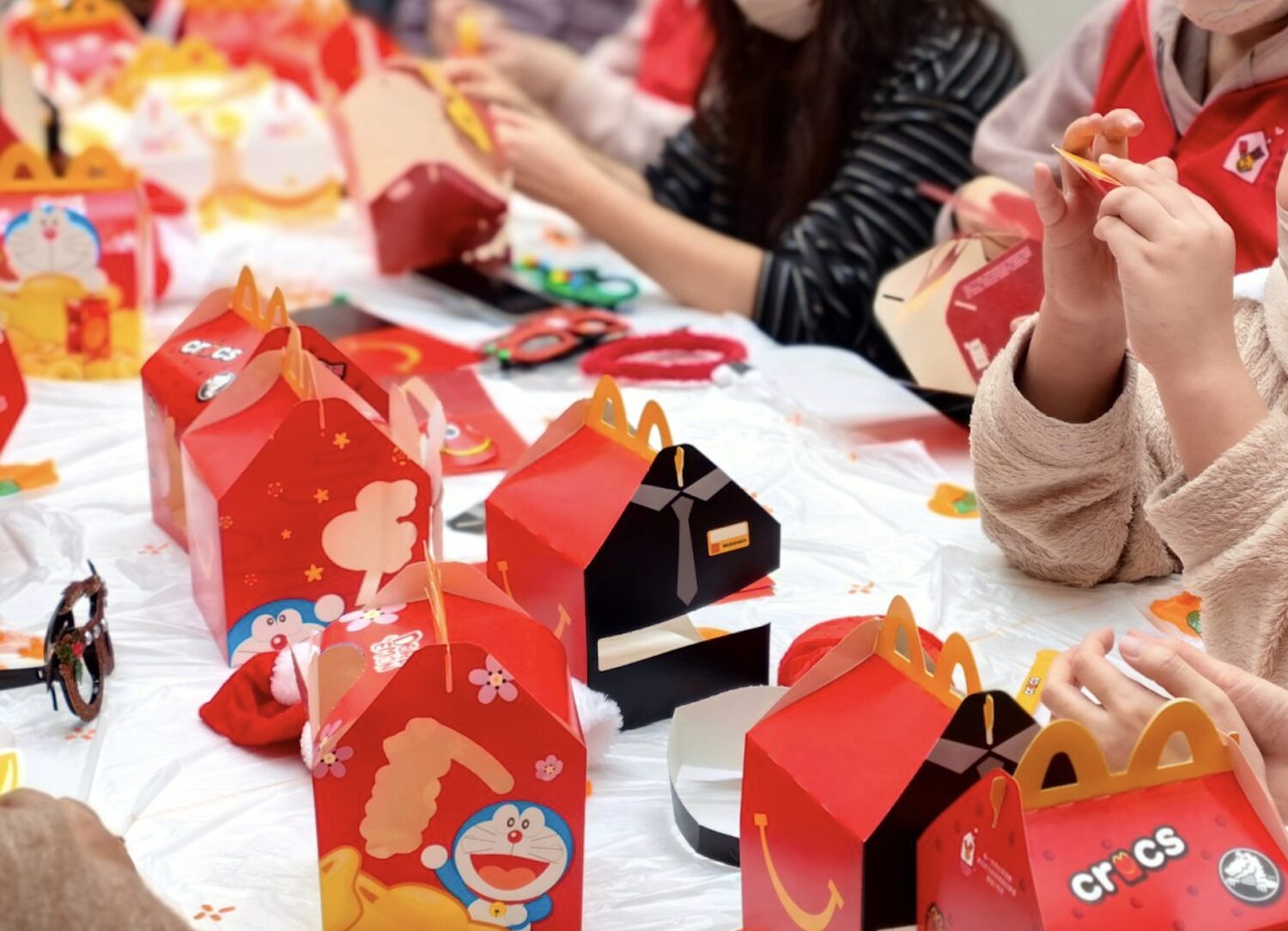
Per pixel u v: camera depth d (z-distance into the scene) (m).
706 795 0.81
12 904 0.53
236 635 0.94
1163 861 0.57
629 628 0.88
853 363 1.54
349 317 1.64
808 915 0.66
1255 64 1.21
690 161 2.06
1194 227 0.81
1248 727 0.69
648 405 0.91
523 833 0.69
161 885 0.74
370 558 0.97
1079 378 0.99
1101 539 1.05
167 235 1.75
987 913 0.57
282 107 2.03
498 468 1.25
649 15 2.54
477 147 1.78
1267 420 0.83
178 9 2.67
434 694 0.67
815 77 1.83
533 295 1.73
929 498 1.22
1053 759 0.59
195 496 0.98
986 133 1.64
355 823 0.68
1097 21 1.53
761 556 0.93
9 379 1.16
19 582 1.05
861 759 0.65
